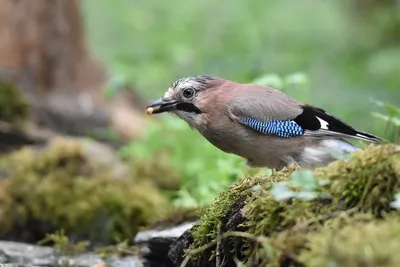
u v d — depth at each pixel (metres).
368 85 21.19
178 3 28.69
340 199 6.34
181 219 9.65
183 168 13.98
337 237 5.65
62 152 12.10
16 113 15.41
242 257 6.95
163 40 26.20
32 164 11.96
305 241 5.96
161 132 15.80
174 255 8.20
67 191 11.53
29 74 17.77
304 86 13.20
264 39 25.36
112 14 29.28
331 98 20.25
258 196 6.83
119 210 11.30
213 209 7.38
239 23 25.72
